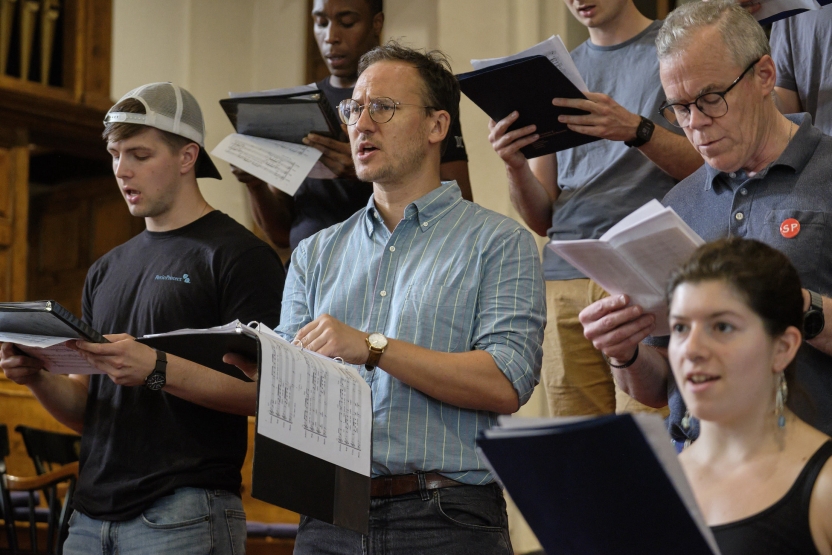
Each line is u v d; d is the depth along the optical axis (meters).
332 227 2.90
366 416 2.36
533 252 2.68
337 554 2.51
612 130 3.26
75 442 4.82
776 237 2.56
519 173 3.62
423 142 2.79
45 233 9.13
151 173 3.23
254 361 2.71
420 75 2.82
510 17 6.49
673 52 2.66
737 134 2.60
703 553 1.60
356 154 2.78
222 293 3.10
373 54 2.89
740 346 1.75
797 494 1.74
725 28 2.62
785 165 2.60
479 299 2.62
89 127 7.95
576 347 3.67
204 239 3.19
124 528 2.92
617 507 1.64
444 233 2.71
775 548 1.72
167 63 7.96
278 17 8.14
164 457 2.98
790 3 3.20
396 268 2.70
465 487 2.49
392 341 2.44
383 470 2.49
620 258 2.22
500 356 2.51
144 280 3.17
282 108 3.62
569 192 3.76
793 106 3.50
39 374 3.20
